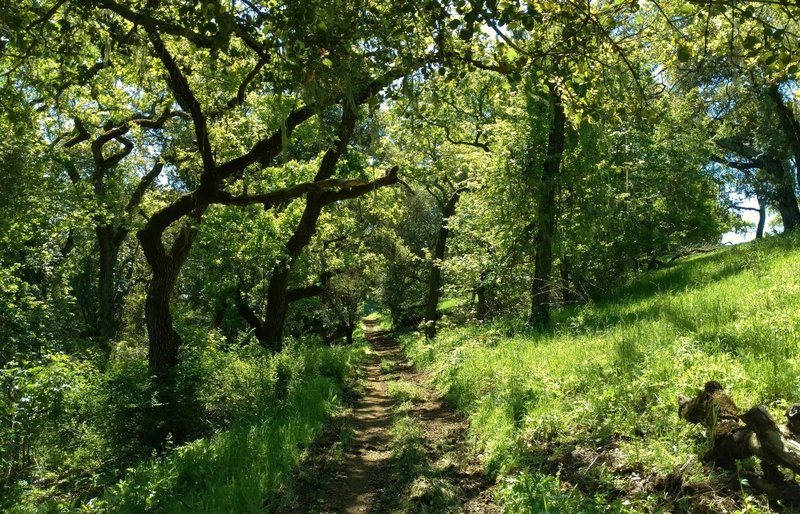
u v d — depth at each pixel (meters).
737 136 27.48
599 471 5.38
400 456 7.76
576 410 6.72
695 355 6.78
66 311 21.84
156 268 12.30
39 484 8.85
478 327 18.28
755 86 16.91
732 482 4.39
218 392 11.66
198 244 18.56
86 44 8.71
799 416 4.09
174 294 24.95
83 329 23.86
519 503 5.10
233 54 7.10
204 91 12.22
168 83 11.10
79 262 30.97
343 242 23.80
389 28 5.42
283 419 9.51
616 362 7.79
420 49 5.98
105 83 12.05
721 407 4.77
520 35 5.38
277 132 11.12
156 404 9.88
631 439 5.68
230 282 19.36
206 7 5.09
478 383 10.37
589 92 6.30
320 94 5.36
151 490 6.57
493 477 6.46
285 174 17.59
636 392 6.48
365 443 9.04
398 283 37.84
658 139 18.42
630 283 17.67
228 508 5.83
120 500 6.68
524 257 16.55
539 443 6.63
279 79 6.04
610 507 4.62
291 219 18.59
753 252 15.65
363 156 18.41
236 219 17.52
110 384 10.20
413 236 36.03
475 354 12.88
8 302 15.73
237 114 13.48
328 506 6.33
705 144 20.70
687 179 19.83
